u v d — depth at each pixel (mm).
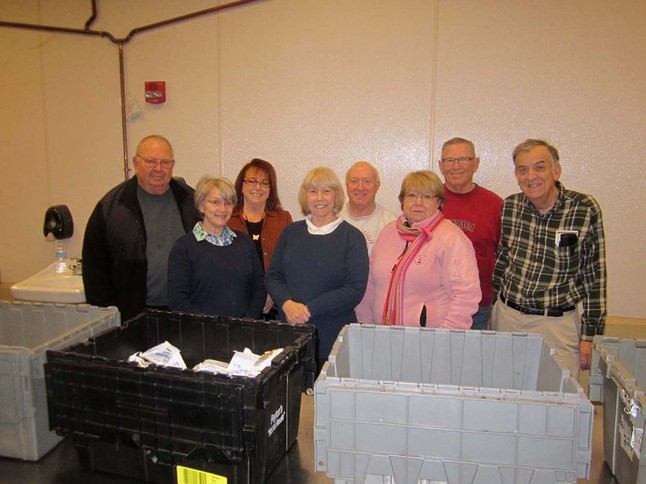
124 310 2164
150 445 1039
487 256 2311
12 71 3166
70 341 1267
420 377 1381
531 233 1893
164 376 1004
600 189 2627
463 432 918
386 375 1396
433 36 2656
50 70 3131
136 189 2203
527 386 1318
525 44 2578
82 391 1079
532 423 895
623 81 2523
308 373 1298
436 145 2736
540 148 1775
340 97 2807
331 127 2844
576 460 895
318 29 2781
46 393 1122
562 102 2588
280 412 1137
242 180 2516
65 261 3104
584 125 2588
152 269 2186
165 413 1016
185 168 3055
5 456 1184
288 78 2855
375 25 2713
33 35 3111
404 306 1792
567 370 1055
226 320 1396
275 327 1353
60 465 1159
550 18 2539
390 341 1379
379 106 2768
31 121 3201
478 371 1349
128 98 3061
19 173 3262
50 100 3162
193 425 1000
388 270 1854
